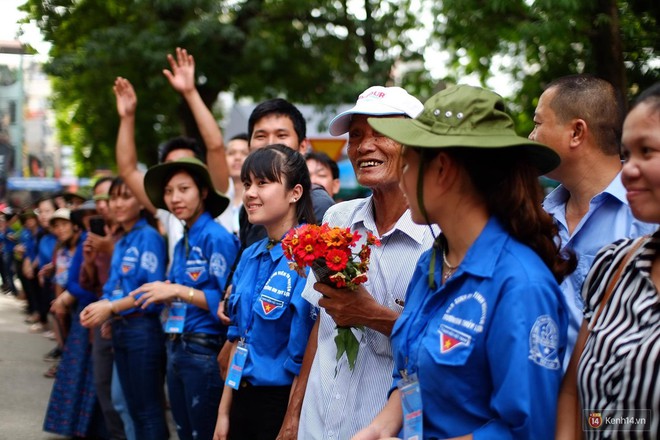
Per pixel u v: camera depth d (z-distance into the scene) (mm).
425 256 2367
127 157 5395
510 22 7566
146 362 4816
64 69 12203
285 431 3053
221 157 5203
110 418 5617
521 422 1942
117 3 12320
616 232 2779
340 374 2887
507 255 2070
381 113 2969
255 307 3365
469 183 2127
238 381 3355
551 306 2021
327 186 5543
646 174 1881
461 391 2051
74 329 6145
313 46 13164
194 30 11211
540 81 7656
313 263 2611
